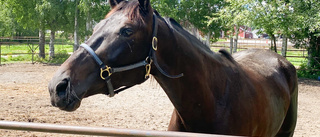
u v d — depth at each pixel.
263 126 2.76
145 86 10.95
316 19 11.65
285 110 3.35
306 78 14.68
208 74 2.41
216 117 2.37
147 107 7.58
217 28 19.00
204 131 2.40
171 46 2.21
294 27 12.12
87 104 7.71
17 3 19.53
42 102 7.59
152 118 6.45
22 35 40.19
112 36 2.02
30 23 20.20
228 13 14.00
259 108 2.68
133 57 2.06
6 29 30.72
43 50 21.00
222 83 2.47
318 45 15.27
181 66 2.26
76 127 1.61
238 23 13.23
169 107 7.64
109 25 2.07
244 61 3.41
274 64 3.62
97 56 1.98
